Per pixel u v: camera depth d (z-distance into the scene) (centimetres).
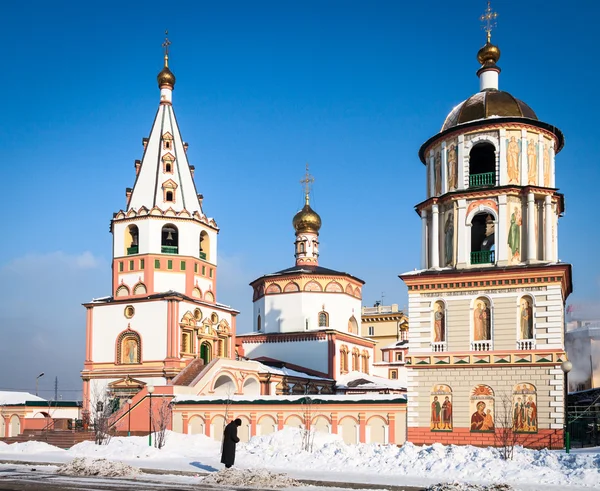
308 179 9269
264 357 8262
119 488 2634
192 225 6956
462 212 4966
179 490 2580
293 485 2797
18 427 6544
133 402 5791
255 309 8950
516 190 4866
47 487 2658
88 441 4734
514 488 2675
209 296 7119
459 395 4731
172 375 6372
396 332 10994
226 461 3078
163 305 6538
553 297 4600
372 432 5034
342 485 2836
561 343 4556
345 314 8650
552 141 5119
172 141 7162
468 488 2514
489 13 5550
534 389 4562
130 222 6862
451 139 5138
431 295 4916
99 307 6831
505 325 4694
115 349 6669
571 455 3259
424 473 3156
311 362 8206
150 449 4197
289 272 8600
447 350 4803
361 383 8050
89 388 6694
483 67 5488
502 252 4809
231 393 6600
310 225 9106
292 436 4516
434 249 5041
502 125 4966
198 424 5559
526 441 4512
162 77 7375
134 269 6775
